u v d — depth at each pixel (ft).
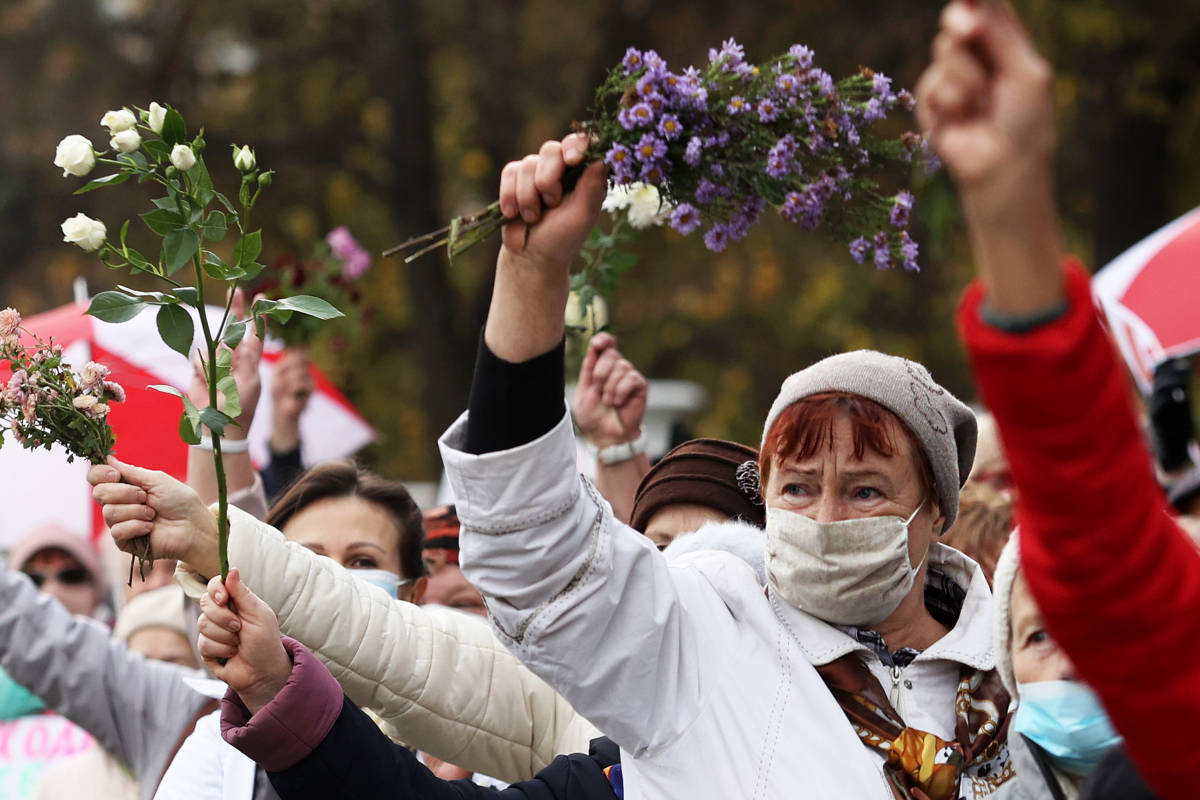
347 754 14.47
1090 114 82.74
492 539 13.99
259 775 18.58
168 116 14.98
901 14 88.28
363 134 101.55
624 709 14.51
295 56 102.17
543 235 13.58
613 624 14.49
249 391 22.12
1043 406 8.84
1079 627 9.24
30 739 30.04
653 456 39.06
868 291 101.19
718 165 13.98
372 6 99.40
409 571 22.50
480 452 13.92
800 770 14.35
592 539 14.30
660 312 103.81
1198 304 34.37
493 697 18.44
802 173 14.40
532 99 100.17
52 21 101.65
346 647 17.48
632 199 23.08
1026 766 15.24
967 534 23.18
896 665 15.61
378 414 103.09
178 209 14.99
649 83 13.74
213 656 14.65
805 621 15.40
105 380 16.02
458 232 13.75
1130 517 9.00
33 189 101.65
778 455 15.55
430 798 14.79
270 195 100.01
